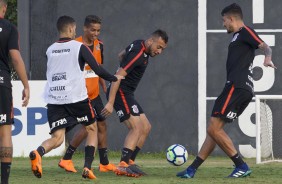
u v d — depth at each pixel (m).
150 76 47.97
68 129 28.94
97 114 32.88
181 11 47.97
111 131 47.78
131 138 31.17
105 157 33.44
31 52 49.62
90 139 29.02
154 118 47.91
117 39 48.00
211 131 29.80
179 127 47.91
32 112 46.03
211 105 47.81
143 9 48.12
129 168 30.83
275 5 47.59
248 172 30.30
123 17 48.03
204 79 47.75
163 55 47.97
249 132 47.00
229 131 47.16
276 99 42.56
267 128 45.84
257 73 47.25
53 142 27.91
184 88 47.97
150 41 31.00
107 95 31.52
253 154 47.00
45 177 30.58
